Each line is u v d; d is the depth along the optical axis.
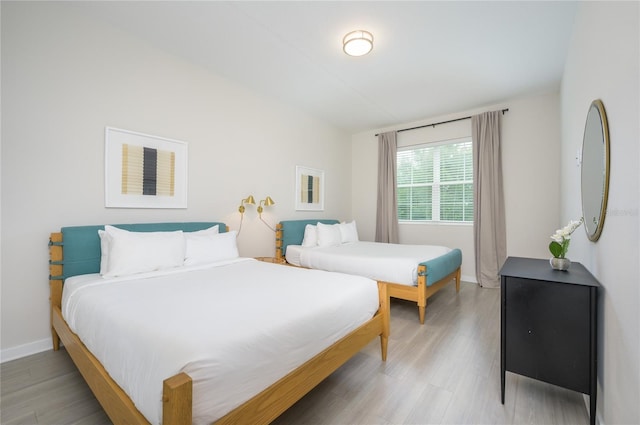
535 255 3.81
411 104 4.10
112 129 2.42
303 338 1.33
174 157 2.86
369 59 2.92
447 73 3.19
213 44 2.69
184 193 2.94
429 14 2.24
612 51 1.26
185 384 0.84
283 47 2.72
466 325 2.65
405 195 4.99
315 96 3.86
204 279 2.03
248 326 1.19
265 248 3.86
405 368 1.89
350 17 2.29
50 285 2.09
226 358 1.02
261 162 3.79
